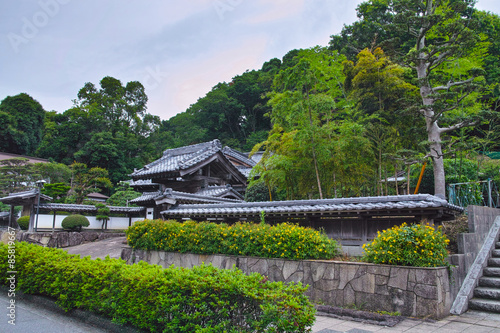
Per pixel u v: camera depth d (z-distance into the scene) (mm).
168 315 4176
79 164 22422
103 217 18250
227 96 40438
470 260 6766
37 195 16297
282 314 3408
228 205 9016
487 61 19391
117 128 39656
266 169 11633
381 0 22797
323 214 7164
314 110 9812
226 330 3668
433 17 9148
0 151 35594
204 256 7715
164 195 10289
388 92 11000
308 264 6254
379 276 5523
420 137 10609
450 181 10820
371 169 10828
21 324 5020
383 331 4586
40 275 6109
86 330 4840
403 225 6059
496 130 13641
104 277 5023
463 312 5551
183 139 42000
